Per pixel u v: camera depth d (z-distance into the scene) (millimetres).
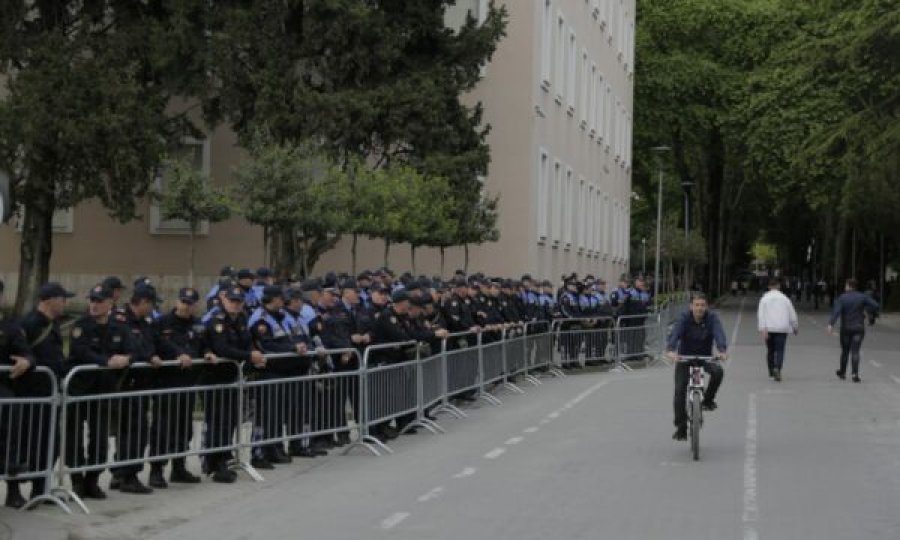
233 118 26625
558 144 39312
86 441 10586
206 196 24172
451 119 28062
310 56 26297
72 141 24250
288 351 13070
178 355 11539
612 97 52844
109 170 25078
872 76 37094
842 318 23750
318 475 12352
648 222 77688
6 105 24344
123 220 25703
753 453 13734
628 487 11430
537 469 12578
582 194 44875
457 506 10461
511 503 10594
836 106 54812
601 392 21359
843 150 39719
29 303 27172
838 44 36438
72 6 26891
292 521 9836
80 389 10477
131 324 11016
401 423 15758
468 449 14195
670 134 64312
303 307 14133
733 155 64812
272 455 12969
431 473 12375
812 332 44594
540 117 35875
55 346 10273
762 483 11664
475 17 31172
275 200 22234
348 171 24188
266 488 11531
